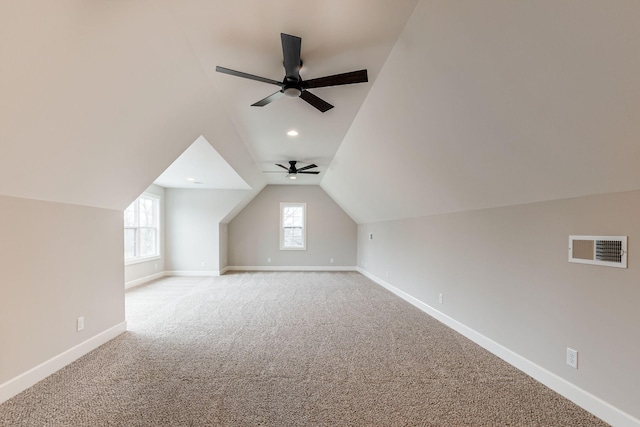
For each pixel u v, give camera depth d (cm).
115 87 190
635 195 160
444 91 213
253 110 324
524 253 236
